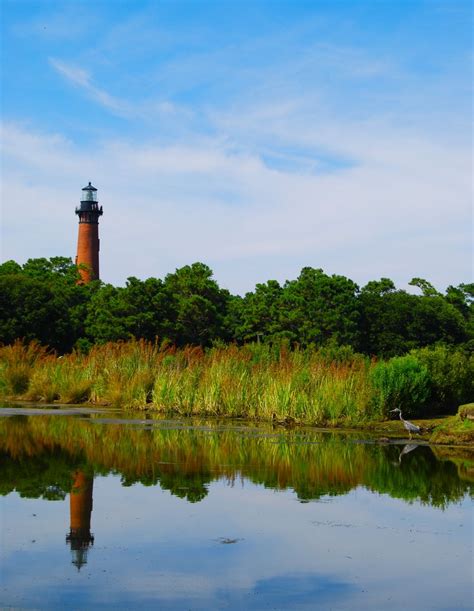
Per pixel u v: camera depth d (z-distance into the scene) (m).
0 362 38.94
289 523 11.55
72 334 68.88
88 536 10.69
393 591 8.66
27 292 66.25
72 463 16.62
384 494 13.82
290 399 26.89
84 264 86.88
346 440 21.58
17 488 13.80
